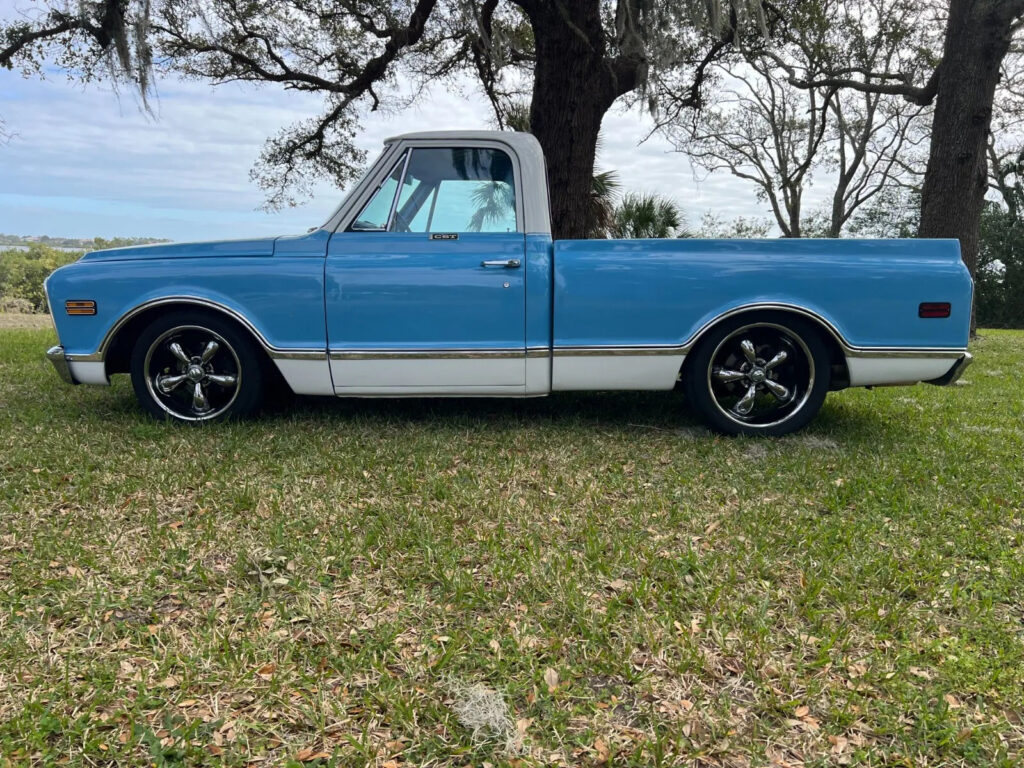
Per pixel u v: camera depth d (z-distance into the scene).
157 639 2.22
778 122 24.75
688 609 2.44
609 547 2.89
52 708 1.92
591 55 8.20
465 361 4.40
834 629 2.31
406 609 2.41
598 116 8.66
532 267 4.34
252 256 4.43
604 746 1.79
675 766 1.74
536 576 2.62
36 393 5.59
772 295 4.30
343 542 2.88
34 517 3.13
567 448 4.22
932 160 11.11
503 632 2.29
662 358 4.38
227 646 2.17
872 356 4.32
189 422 4.57
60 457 3.89
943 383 4.44
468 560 2.77
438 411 5.03
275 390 5.27
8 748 1.76
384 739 1.82
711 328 4.40
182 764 1.73
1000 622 2.36
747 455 4.16
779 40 12.85
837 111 24.42
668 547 2.92
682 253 4.34
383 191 4.47
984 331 16.73
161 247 4.53
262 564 2.72
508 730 1.84
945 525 3.13
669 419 4.91
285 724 1.87
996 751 1.79
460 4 9.03
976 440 4.52
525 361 4.41
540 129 8.44
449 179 4.50
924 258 4.33
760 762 1.75
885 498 3.44
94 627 2.29
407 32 10.02
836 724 1.89
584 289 4.31
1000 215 31.89
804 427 4.71
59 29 9.88
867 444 4.39
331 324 4.39
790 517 3.22
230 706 1.94
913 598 2.54
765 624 2.32
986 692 2.01
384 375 4.43
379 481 3.60
